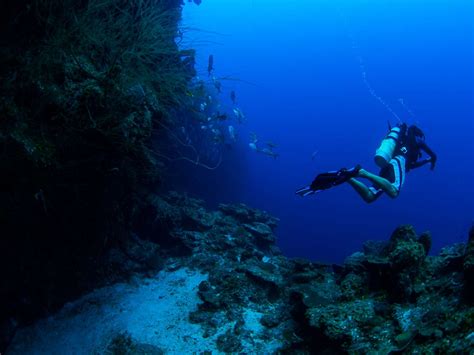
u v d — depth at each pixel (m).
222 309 5.32
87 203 4.99
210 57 7.11
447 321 3.20
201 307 5.36
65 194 4.56
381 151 4.63
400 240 4.61
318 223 30.55
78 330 4.81
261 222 9.02
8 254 4.33
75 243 5.21
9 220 4.06
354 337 3.70
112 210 5.59
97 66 4.46
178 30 6.17
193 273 6.39
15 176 3.68
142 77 4.97
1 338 4.33
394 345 3.41
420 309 3.74
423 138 5.01
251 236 7.86
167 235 7.09
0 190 3.71
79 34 4.31
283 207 30.66
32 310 4.74
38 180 3.92
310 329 4.35
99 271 5.67
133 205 6.23
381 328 3.75
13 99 3.55
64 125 3.84
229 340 4.70
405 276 4.07
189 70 6.93
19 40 3.88
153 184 7.01
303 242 26.14
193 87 6.57
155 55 5.40
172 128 8.92
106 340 4.70
